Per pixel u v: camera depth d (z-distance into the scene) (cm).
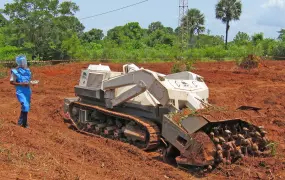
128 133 1016
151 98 1012
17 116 1304
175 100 923
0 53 3969
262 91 1927
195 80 1034
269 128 1198
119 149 968
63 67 3275
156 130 957
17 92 1096
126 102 1064
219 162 827
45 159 768
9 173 638
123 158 897
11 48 4206
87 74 1189
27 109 1101
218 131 859
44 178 639
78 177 674
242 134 889
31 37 4066
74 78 2631
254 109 939
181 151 842
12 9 3991
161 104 943
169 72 2803
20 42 4212
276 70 2838
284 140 1073
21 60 1089
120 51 4459
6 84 2328
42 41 4072
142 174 783
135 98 1041
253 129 903
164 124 890
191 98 938
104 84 1084
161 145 963
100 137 1090
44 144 912
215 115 847
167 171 821
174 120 872
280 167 827
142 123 973
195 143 812
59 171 701
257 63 3008
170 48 5444
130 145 987
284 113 1400
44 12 4053
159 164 861
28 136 968
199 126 822
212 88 2130
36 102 1597
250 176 785
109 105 1100
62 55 4119
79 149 922
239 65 3067
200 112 862
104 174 751
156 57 4378
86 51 4391
